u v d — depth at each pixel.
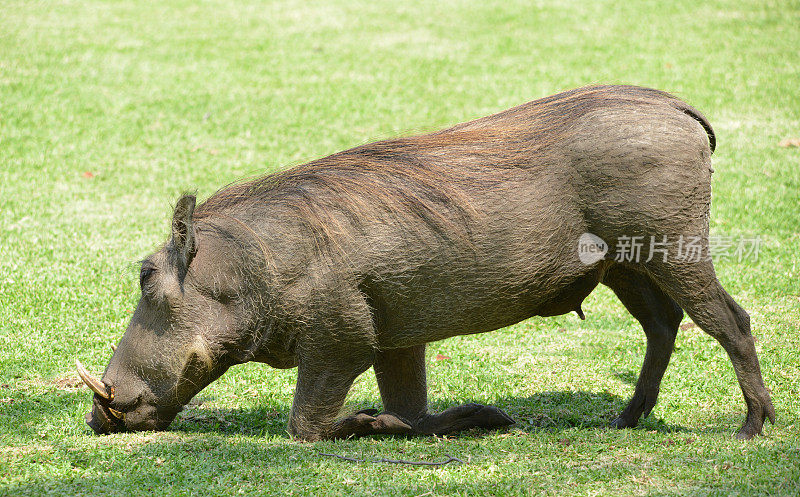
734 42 59.62
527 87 51.59
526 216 17.45
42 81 52.09
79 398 21.28
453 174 17.69
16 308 26.86
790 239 33.28
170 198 37.72
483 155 17.92
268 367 23.97
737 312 17.91
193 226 17.53
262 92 51.69
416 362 19.55
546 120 18.19
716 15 65.69
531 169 17.64
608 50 58.09
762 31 62.09
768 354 23.97
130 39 60.81
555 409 21.16
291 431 18.73
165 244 18.73
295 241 17.52
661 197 17.05
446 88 51.91
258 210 18.03
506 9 68.00
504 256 17.53
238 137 45.25
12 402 20.97
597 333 26.58
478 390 22.50
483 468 16.62
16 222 34.75
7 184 38.94
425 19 66.12
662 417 20.33
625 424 19.91
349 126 46.50
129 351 18.48
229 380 23.08
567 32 62.34
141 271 18.38
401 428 19.20
